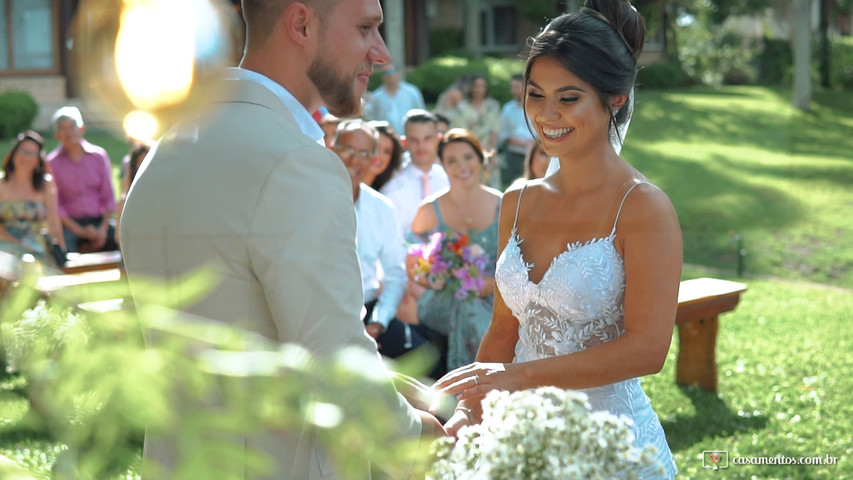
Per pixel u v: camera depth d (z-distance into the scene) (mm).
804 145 19156
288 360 758
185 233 1545
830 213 12180
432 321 4168
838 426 4664
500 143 11516
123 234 1641
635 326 2088
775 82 30156
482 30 30500
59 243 6934
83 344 679
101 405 662
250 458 700
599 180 2164
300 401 762
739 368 5719
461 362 4102
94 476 657
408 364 833
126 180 6324
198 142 1564
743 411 4965
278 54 1638
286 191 1519
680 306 4969
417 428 1531
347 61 1667
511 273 2283
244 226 1511
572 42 2066
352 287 1563
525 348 2318
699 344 5340
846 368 5668
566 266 2152
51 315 692
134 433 676
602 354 2080
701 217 12117
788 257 9789
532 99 2160
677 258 2102
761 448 4391
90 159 8195
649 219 2084
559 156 2170
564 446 1431
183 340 700
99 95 629
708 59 30344
